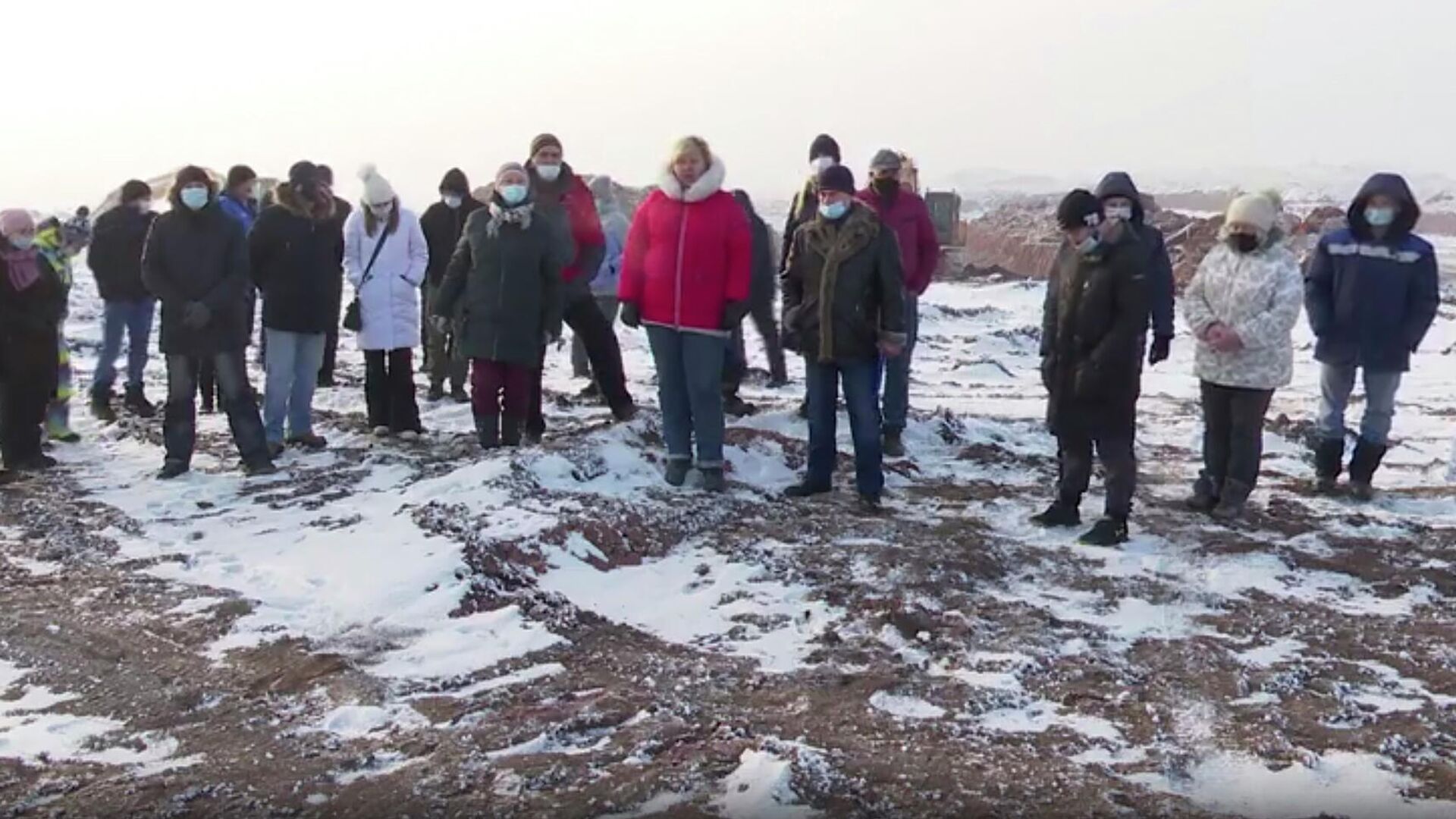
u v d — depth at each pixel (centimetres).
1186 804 412
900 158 909
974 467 930
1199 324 776
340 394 1258
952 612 596
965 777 425
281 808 409
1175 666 539
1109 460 728
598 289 1155
